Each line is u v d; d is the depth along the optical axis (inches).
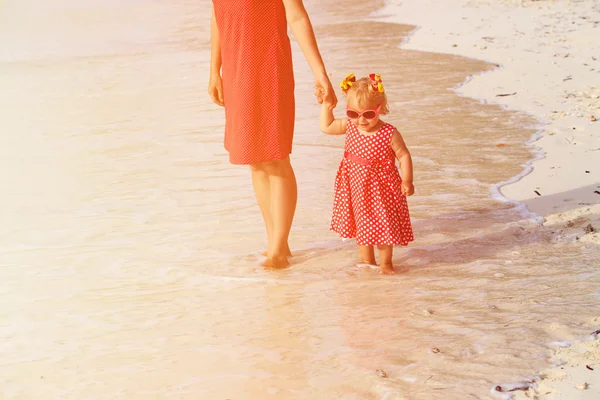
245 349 159.2
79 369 155.3
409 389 138.4
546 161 278.7
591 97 366.6
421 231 225.3
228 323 172.4
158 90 445.7
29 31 725.3
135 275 203.8
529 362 144.7
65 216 251.3
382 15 746.8
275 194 201.9
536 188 252.4
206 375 149.4
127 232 235.3
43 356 161.6
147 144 333.4
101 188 277.9
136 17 801.6
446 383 139.5
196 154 314.5
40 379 151.9
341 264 205.2
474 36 578.6
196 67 512.7
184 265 208.8
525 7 695.1
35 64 554.6
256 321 172.4
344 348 156.2
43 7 888.9
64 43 649.6
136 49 604.4
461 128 331.9
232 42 194.1
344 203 201.6
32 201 267.4
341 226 204.1
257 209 250.4
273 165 200.5
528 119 338.3
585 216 224.2
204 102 409.1
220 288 193.0
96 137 349.4
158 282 198.5
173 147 326.6
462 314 167.9
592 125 319.3
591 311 164.4
